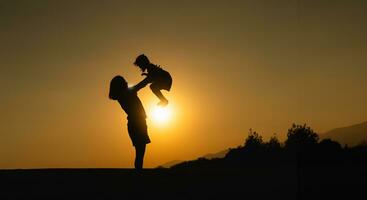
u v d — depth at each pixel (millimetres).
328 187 10898
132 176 12688
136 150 12617
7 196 11164
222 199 11250
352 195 10703
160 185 12070
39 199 10820
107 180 12375
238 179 13203
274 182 12805
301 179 10922
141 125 12500
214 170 14188
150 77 12531
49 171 13539
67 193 11367
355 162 14047
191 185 12258
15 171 13750
